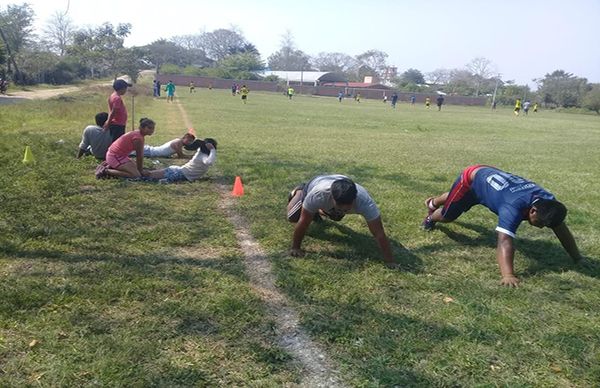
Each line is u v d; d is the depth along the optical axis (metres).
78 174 7.92
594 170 12.09
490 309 4.14
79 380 2.99
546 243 5.89
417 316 3.98
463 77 126.88
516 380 3.22
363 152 12.98
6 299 3.81
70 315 3.68
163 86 71.00
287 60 140.50
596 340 3.74
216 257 5.00
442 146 15.88
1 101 26.39
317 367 3.29
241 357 3.33
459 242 5.82
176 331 3.57
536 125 33.38
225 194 7.43
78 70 67.00
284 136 15.94
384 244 4.93
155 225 5.84
